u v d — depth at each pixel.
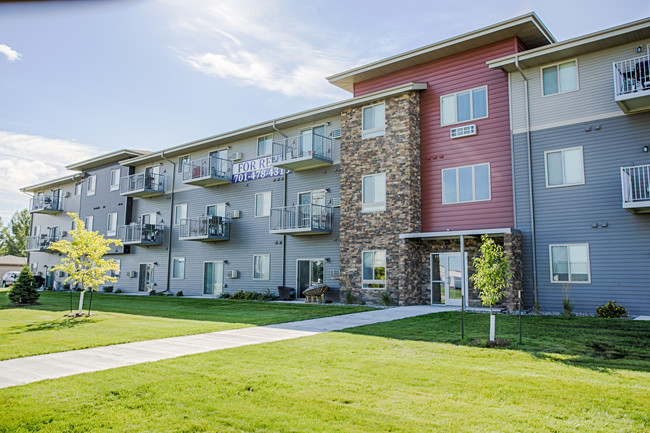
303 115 22.88
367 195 20.05
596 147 15.41
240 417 5.31
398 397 5.96
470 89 18.55
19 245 68.75
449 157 18.78
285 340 10.27
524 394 6.02
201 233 26.39
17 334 11.83
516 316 13.62
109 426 5.09
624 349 8.87
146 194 31.67
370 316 14.60
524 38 17.84
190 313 16.89
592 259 15.13
